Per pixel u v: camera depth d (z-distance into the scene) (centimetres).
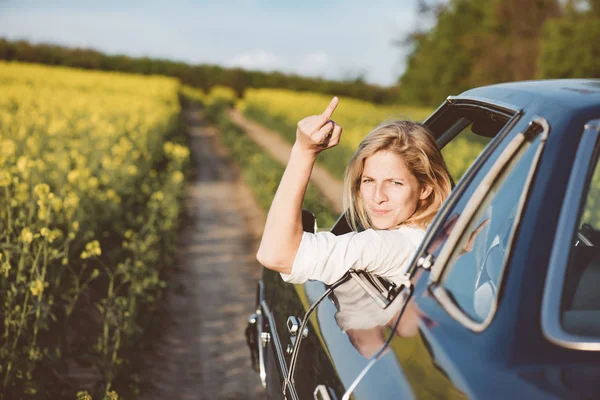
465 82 4631
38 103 2041
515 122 150
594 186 407
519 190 140
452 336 128
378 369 140
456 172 1092
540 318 120
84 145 1162
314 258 171
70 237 454
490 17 4625
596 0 3241
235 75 7138
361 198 202
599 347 117
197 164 1928
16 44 5762
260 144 2725
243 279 736
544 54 3206
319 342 182
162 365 480
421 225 191
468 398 113
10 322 364
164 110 2567
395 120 194
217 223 1071
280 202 171
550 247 124
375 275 185
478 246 183
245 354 510
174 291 667
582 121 134
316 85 6862
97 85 3791
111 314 447
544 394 111
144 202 1001
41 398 367
